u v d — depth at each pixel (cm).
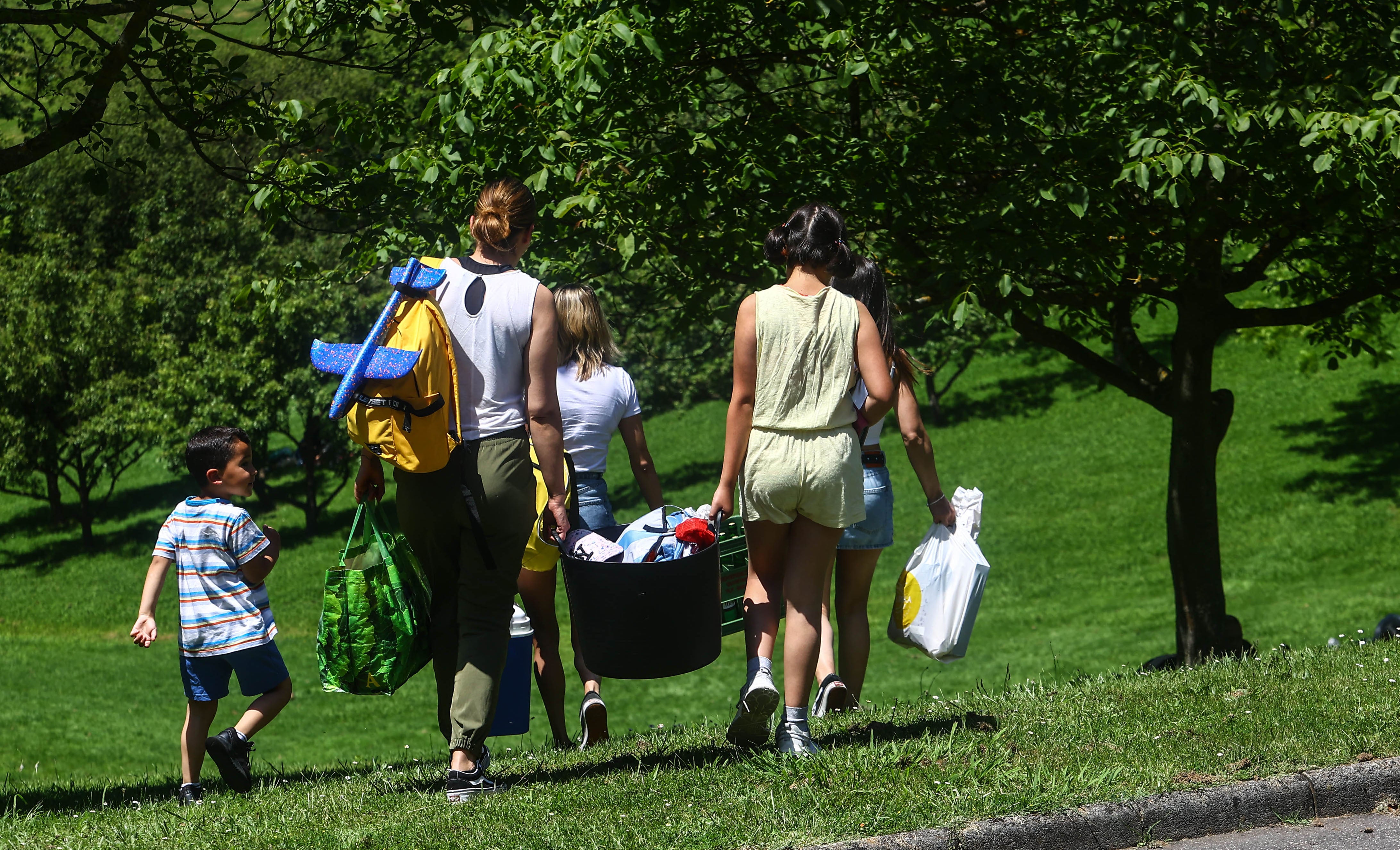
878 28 2639
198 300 11375
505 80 2461
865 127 3123
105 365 10906
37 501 12688
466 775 1170
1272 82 2569
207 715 1416
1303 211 2767
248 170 2712
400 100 3075
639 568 1129
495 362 1154
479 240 1202
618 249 2519
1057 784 1032
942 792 1030
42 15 1794
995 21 2792
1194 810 1012
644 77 2727
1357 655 1575
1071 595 6694
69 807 1520
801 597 1213
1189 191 2280
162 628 8238
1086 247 2641
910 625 1326
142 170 2208
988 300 2662
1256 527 7419
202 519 1418
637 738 1592
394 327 1134
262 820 1151
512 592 1201
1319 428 8938
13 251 12394
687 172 2636
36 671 6925
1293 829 1023
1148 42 2570
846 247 1225
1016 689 1647
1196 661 3225
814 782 1087
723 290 3114
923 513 8681
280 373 10231
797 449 1184
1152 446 9262
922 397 11488
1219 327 3231
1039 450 9644
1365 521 7112
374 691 1213
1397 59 2488
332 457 10681
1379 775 1072
